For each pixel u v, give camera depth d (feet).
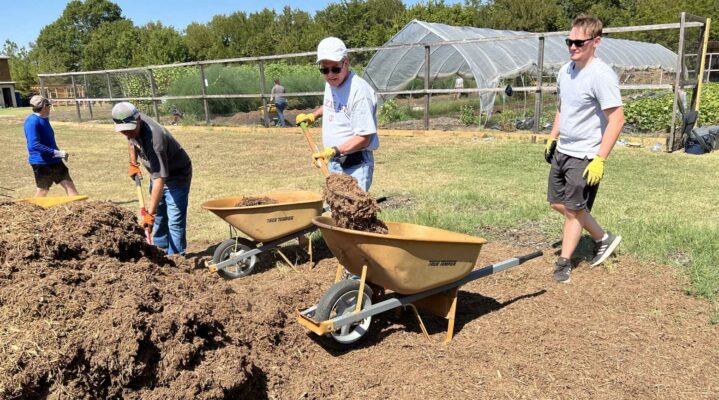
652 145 40.68
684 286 15.24
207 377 9.14
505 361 11.69
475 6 169.17
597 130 14.67
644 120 46.01
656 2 132.05
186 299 10.65
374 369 11.50
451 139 48.93
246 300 13.19
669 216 21.36
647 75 77.41
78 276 9.86
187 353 9.20
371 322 13.71
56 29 275.39
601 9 152.87
